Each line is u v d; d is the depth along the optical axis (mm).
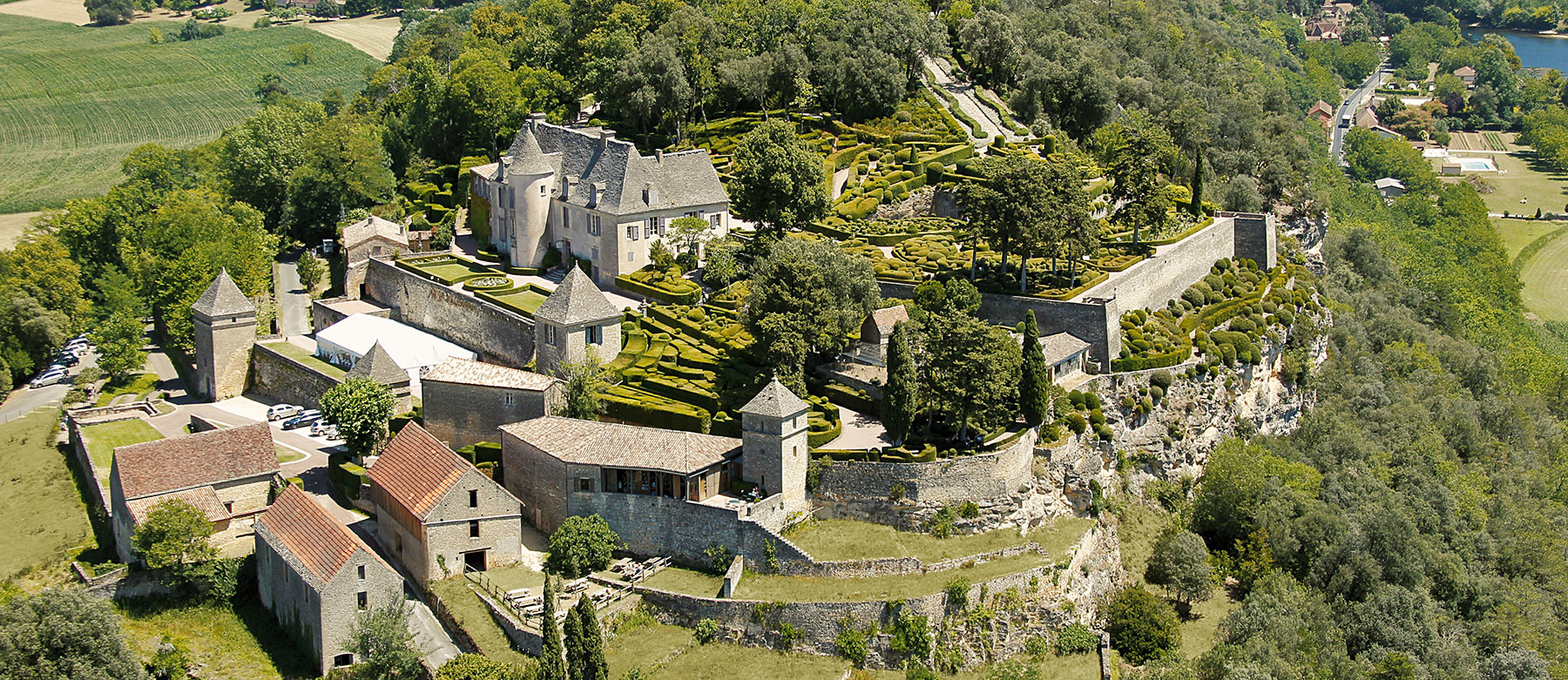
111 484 157000
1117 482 168375
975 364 151125
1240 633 151250
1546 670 157500
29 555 153625
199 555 142375
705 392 159750
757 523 141250
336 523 136500
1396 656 149750
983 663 139500
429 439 149875
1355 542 167875
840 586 140000
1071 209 185250
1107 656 143250
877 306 172750
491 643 132875
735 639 137625
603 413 160875
